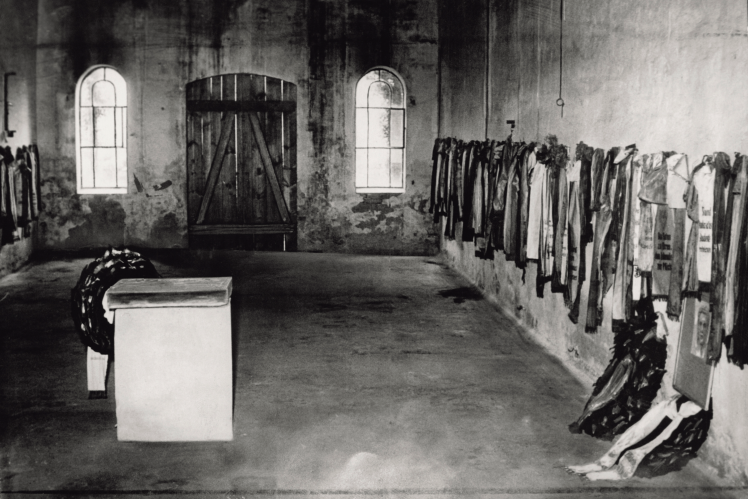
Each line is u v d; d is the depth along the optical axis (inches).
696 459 162.1
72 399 211.5
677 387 170.9
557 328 258.8
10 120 410.6
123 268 198.7
